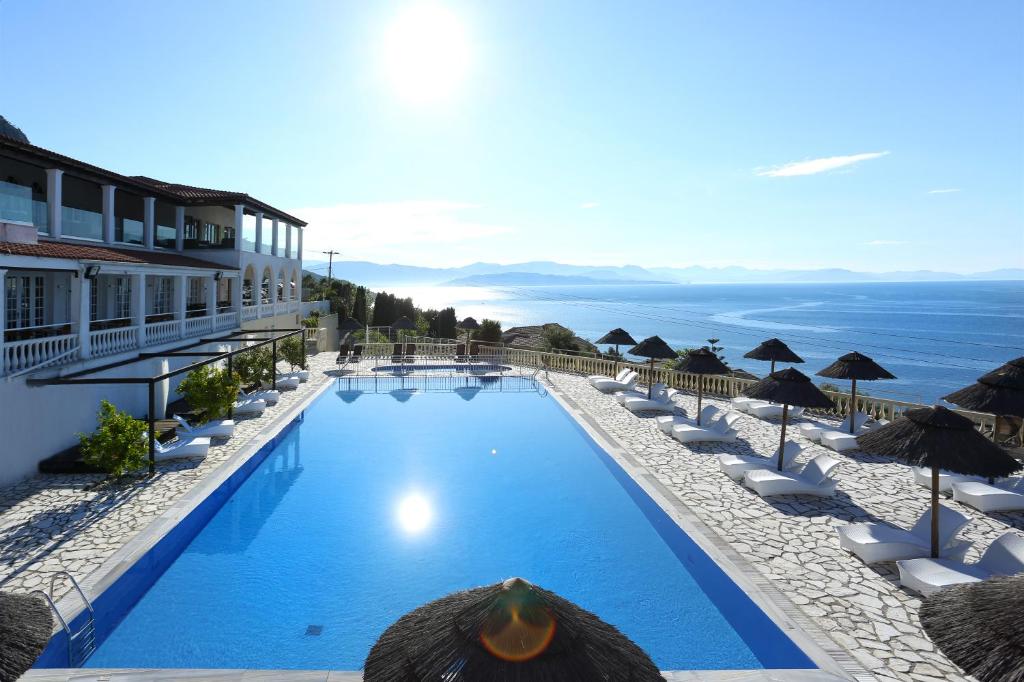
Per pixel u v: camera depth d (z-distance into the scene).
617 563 9.52
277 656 7.02
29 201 16.17
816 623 7.07
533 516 11.47
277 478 13.52
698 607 8.23
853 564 8.60
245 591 8.51
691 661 7.01
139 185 22.67
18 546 8.78
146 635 7.40
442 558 9.66
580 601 8.35
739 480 12.52
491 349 32.28
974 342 118.31
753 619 7.48
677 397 22.11
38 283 17.53
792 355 18.02
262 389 21.55
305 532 10.59
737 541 9.38
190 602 8.20
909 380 80.12
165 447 13.76
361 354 32.00
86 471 12.38
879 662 6.33
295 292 37.16
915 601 7.58
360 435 17.39
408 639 4.21
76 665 6.68
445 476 13.82
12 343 11.90
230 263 27.33
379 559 9.58
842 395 18.42
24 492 11.14
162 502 10.64
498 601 3.95
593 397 22.38
